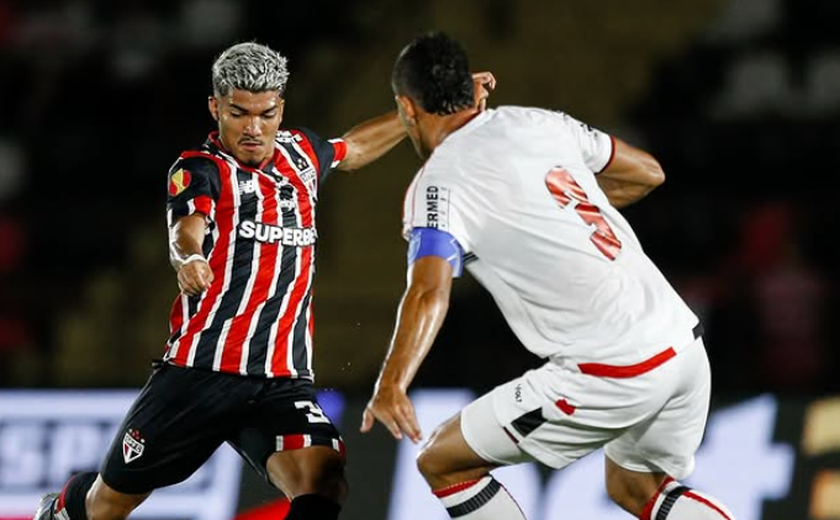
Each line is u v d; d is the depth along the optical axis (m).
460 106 15.00
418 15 40.62
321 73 40.41
